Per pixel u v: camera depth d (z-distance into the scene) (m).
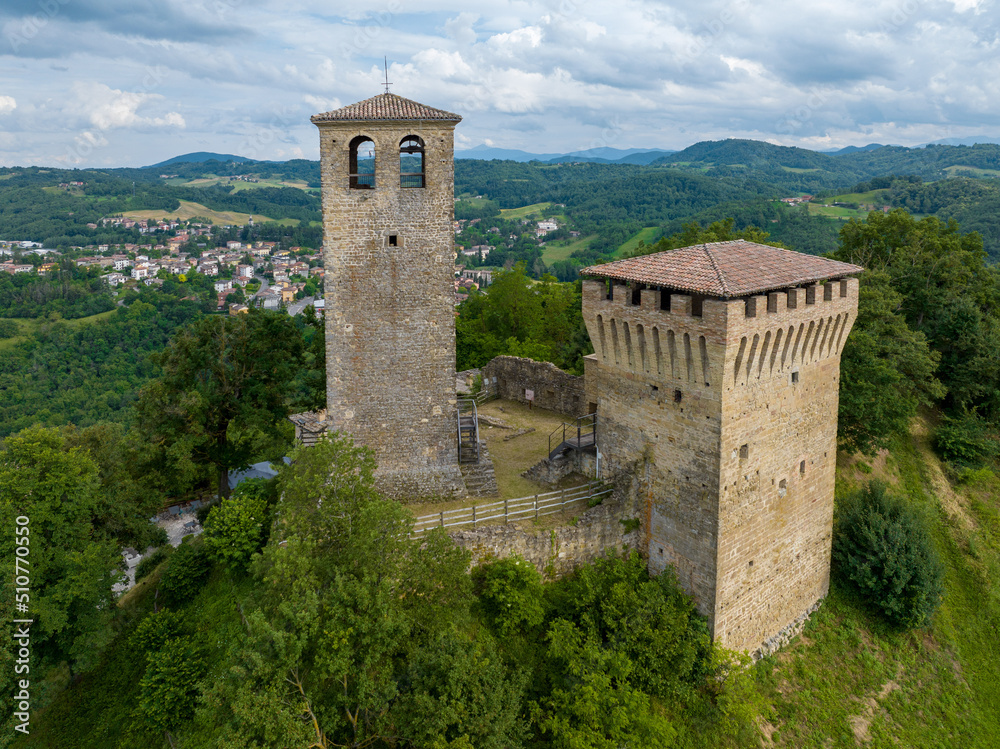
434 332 31.16
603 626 26.56
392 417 31.66
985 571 36.66
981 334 45.91
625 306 27.64
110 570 33.50
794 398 28.53
